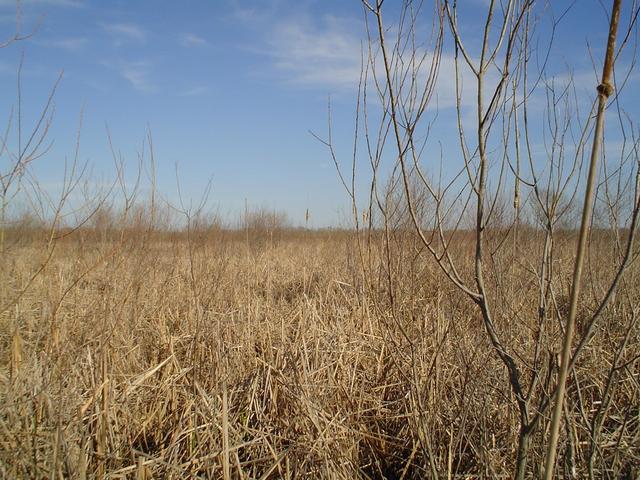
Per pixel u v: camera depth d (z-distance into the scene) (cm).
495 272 278
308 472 295
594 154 143
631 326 215
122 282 412
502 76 173
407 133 186
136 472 264
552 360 204
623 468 263
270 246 865
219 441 319
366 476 308
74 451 267
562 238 358
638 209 161
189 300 510
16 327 291
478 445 289
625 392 309
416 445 309
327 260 770
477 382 289
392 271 349
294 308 537
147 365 412
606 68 140
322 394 355
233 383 387
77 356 316
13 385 276
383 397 384
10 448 250
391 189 270
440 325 366
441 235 189
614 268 290
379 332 422
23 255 420
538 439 249
